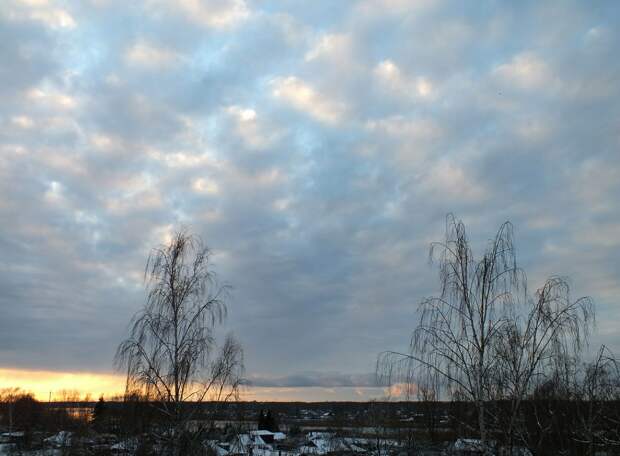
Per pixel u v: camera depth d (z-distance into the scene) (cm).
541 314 1859
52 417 9125
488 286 1927
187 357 2306
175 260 2480
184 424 2253
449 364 1875
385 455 3372
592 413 1895
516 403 1820
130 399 2300
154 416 2314
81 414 8731
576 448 1883
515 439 1809
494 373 1842
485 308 1905
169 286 2428
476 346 1880
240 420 2383
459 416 1877
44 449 6112
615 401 1917
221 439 2325
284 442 8512
